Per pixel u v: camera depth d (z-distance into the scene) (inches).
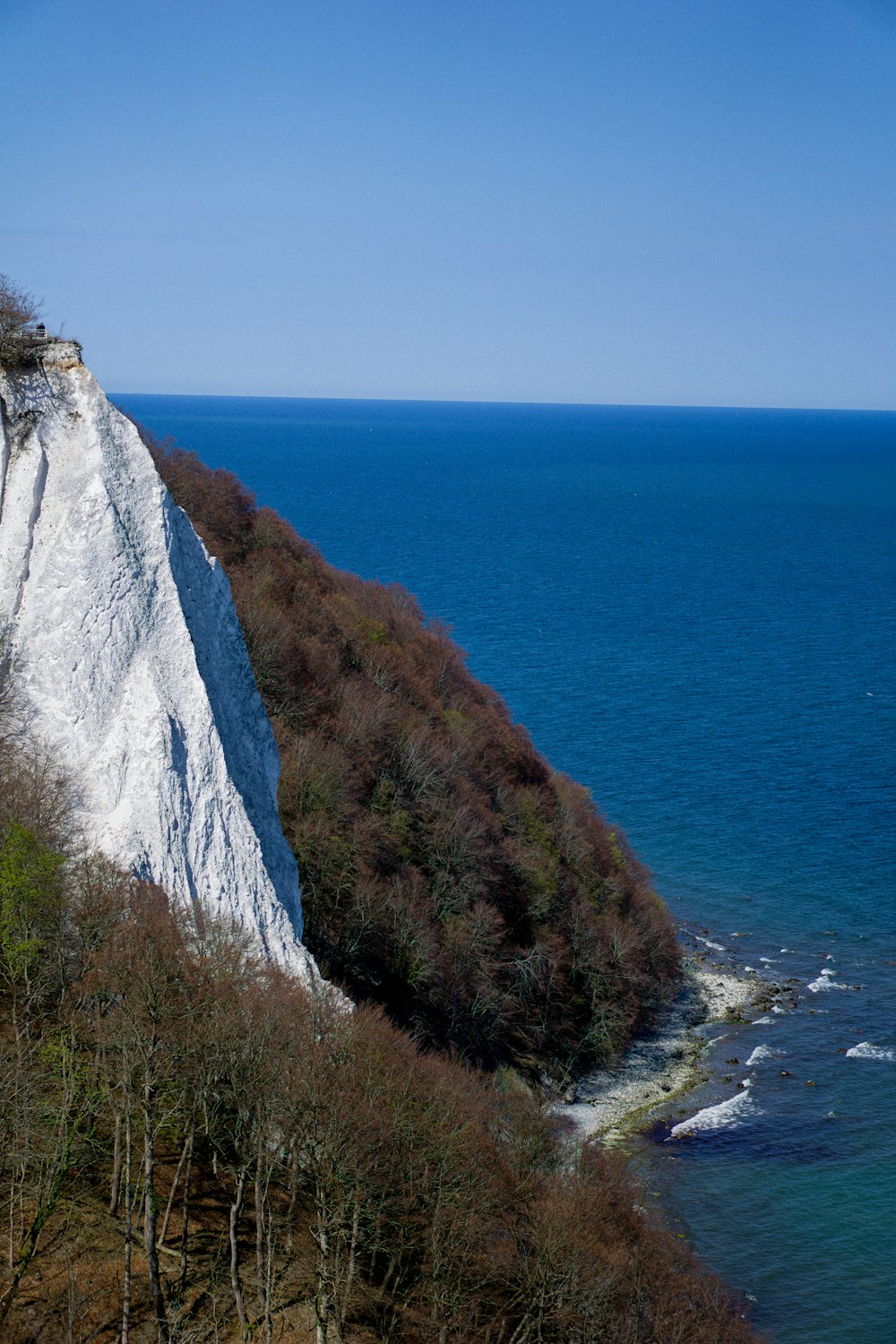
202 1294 1561.3
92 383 2345.0
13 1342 1405.0
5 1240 1528.1
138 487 2329.0
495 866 3383.4
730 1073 3198.8
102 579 2217.0
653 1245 2062.0
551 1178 1978.3
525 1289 1695.4
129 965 1624.0
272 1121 1620.3
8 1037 1678.2
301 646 3464.6
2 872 1740.9
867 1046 3334.2
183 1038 1569.9
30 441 2284.7
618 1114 2992.1
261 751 2549.2
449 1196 1686.8
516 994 3196.4
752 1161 2773.1
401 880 3006.9
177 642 2278.5
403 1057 1989.4
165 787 2124.8
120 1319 1470.2
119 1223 1610.5
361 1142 1588.3
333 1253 1702.8
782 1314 2258.9
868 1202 2620.6
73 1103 1660.9
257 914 2176.4
